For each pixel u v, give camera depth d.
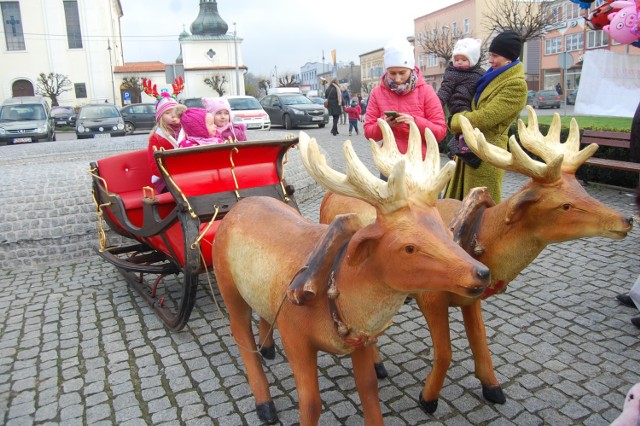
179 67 13.26
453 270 1.94
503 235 2.72
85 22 37.03
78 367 3.74
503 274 2.78
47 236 5.86
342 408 3.17
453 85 4.35
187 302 3.83
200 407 3.24
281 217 2.85
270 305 2.63
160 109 4.68
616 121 14.36
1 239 5.69
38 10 36.28
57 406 3.31
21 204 5.80
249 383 3.17
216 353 3.87
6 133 17.48
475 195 2.84
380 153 2.35
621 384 3.29
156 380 3.55
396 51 3.95
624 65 10.98
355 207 3.44
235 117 17.62
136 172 5.10
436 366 2.97
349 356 3.73
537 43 44.25
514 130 9.17
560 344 3.78
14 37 36.50
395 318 4.29
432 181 2.14
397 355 3.73
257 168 4.09
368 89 63.19
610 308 4.29
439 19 46.59
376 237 2.10
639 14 5.12
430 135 2.30
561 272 5.05
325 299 2.32
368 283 2.18
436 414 3.09
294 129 20.39
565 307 4.34
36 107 18.78
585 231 2.54
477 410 3.10
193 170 3.87
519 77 3.86
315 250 2.31
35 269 5.73
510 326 4.06
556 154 2.77
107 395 3.40
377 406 2.56
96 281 5.33
